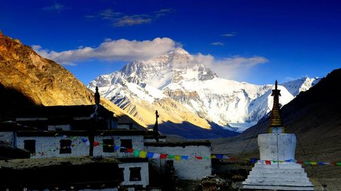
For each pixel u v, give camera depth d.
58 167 31.20
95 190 31.69
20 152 48.34
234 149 167.25
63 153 59.44
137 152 41.78
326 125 144.12
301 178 45.41
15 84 162.62
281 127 47.12
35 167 30.62
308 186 45.12
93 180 31.98
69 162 32.03
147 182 60.00
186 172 66.56
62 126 67.12
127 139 60.59
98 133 59.97
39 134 59.59
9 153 45.88
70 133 59.84
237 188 56.94
